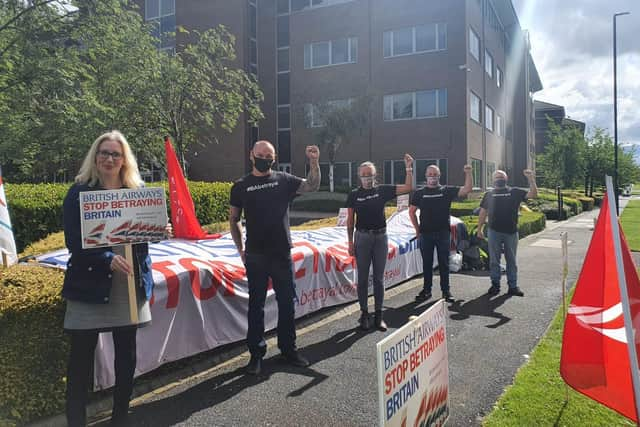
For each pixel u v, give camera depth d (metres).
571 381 3.10
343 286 6.50
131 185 3.23
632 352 2.53
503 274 8.88
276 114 27.36
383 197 5.48
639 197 58.66
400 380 2.28
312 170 4.28
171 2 27.53
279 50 27.28
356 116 23.16
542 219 17.27
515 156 38.25
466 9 22.47
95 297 2.93
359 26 24.70
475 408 3.56
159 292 4.01
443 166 23.09
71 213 2.96
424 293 6.96
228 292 4.71
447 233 6.83
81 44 14.99
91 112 12.23
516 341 5.08
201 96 16.22
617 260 2.64
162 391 3.91
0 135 11.98
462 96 22.59
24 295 3.26
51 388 3.30
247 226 4.23
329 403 3.67
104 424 3.40
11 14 11.79
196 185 11.91
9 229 4.25
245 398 3.76
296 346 4.79
